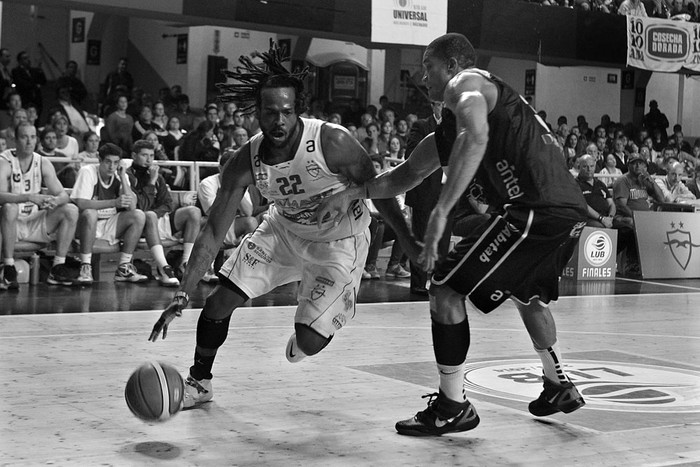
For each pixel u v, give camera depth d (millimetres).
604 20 18016
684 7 21453
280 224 4824
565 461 4086
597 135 20266
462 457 4113
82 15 23172
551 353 4719
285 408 4930
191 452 4062
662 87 25016
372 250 11586
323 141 4496
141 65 23484
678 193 14984
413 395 5320
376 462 4000
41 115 18188
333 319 4672
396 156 14750
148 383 4074
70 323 7531
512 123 4227
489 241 4297
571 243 4574
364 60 22219
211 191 10617
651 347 7281
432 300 4426
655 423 4793
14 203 9500
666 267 13234
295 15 14578
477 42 16391
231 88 4480
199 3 13945
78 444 4129
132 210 10281
